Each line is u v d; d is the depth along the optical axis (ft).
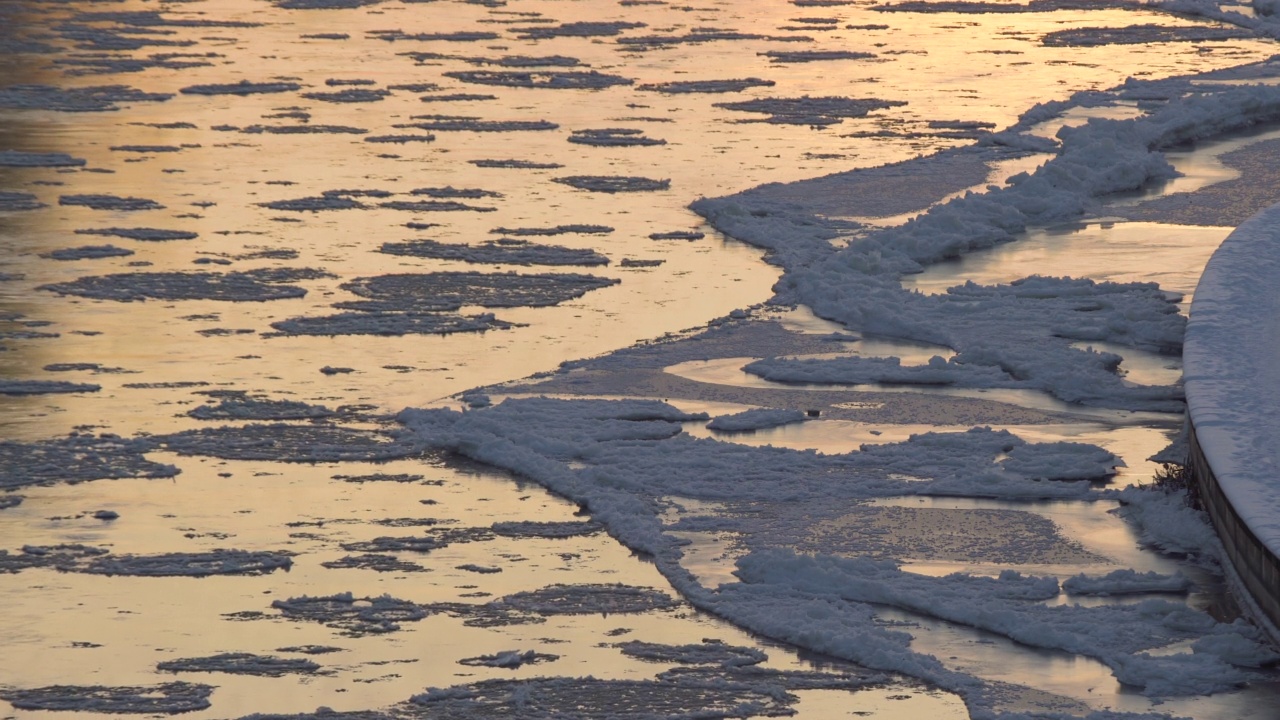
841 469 150.51
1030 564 131.75
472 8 465.06
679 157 284.20
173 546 135.03
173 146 288.92
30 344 184.85
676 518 140.36
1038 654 117.70
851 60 380.37
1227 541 127.54
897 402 168.66
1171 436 158.71
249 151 285.84
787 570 129.29
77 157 279.08
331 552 134.31
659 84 351.05
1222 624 119.34
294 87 343.26
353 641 119.85
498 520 140.87
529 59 379.35
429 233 234.58
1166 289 204.33
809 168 274.98
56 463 151.33
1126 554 133.18
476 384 173.99
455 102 330.75
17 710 109.91
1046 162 259.60
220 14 447.42
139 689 112.68
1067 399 169.27
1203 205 246.47
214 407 165.68
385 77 356.38
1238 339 154.61
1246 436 132.98
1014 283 207.41
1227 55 383.24
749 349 185.78
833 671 115.85
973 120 313.12
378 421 163.43
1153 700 110.73
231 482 148.05
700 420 163.63
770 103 330.75
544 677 114.62
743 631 121.90
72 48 386.93
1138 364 179.22
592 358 182.19
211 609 124.57
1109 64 372.58
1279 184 259.60
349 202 251.39
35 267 215.10
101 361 179.83
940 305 198.18
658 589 128.67
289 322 194.29
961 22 439.22
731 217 240.94
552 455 153.48
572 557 134.00
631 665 116.57
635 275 215.72
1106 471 149.48
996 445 155.74
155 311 198.18
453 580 129.70
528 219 243.19
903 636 119.85
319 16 446.60
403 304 201.98
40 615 123.13
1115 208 245.86
